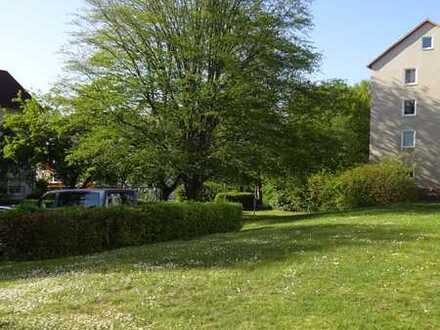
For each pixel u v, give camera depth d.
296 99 29.05
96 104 27.30
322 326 6.86
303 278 9.27
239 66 27.23
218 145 28.14
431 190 44.28
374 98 51.00
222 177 29.30
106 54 28.03
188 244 15.38
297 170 30.89
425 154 48.78
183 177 29.36
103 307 8.23
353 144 53.44
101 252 15.64
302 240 13.90
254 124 27.22
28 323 7.43
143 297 8.66
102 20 28.02
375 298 7.91
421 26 49.47
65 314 7.90
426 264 9.98
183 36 27.58
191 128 27.78
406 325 6.80
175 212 18.84
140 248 15.33
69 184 39.12
